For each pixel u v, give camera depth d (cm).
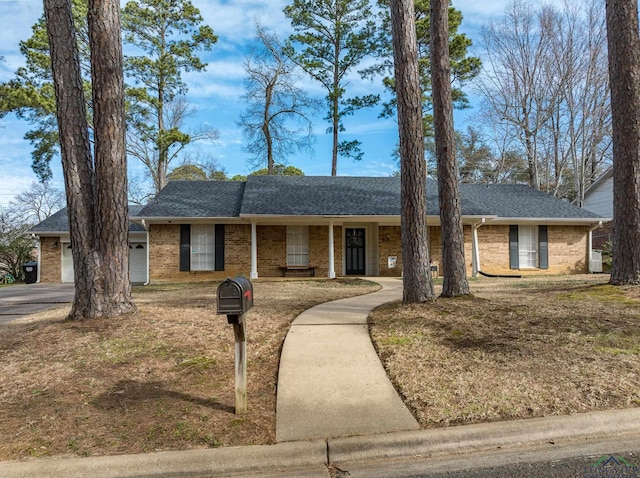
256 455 280
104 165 609
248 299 335
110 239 616
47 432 309
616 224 766
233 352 490
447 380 392
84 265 613
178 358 464
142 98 2103
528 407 336
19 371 429
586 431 312
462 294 727
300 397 368
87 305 609
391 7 726
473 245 1548
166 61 2233
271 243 1568
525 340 480
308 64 2442
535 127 2525
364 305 803
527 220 1598
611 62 766
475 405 341
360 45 2327
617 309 592
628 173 747
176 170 3105
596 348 449
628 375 385
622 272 757
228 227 1545
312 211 1458
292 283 1293
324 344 518
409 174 709
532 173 2558
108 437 301
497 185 1980
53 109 1744
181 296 943
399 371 421
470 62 2016
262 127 2720
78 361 452
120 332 546
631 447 296
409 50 704
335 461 286
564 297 707
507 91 2578
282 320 656
